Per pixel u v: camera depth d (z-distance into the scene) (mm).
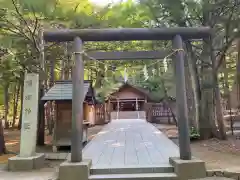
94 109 19484
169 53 6203
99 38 5977
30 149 6488
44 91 9953
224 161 6383
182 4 9164
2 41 9508
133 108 33844
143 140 9992
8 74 12094
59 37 5953
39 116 9656
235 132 12133
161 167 5602
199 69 11727
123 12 9984
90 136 12609
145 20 10328
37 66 9641
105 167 5672
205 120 10297
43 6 7906
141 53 6219
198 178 5246
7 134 15172
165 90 13766
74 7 9547
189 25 10281
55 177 5395
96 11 10094
